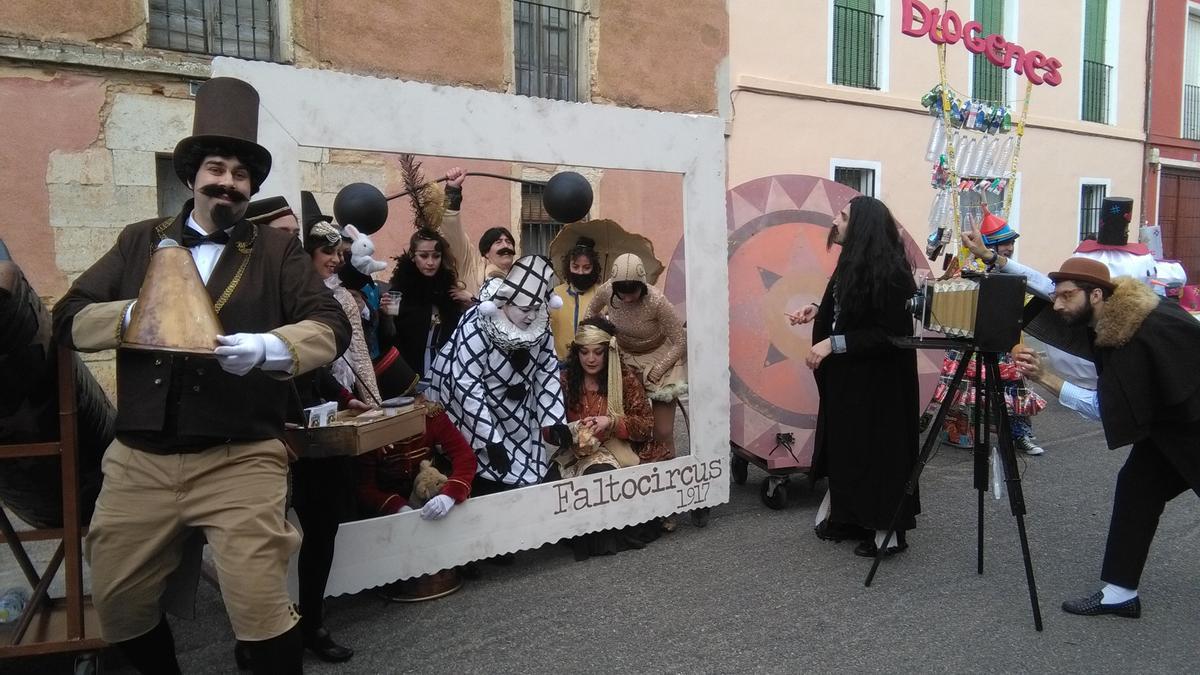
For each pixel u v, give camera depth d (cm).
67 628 261
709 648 321
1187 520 473
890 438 407
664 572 397
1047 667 308
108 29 687
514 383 394
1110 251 616
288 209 303
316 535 302
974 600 366
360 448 289
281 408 242
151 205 721
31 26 654
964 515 481
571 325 492
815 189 515
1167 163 1653
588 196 392
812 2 1124
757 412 484
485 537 374
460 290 427
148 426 226
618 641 327
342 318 245
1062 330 382
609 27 962
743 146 1073
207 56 738
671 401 460
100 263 241
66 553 260
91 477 283
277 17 768
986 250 420
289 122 322
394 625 341
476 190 841
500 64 892
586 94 960
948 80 1296
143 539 232
